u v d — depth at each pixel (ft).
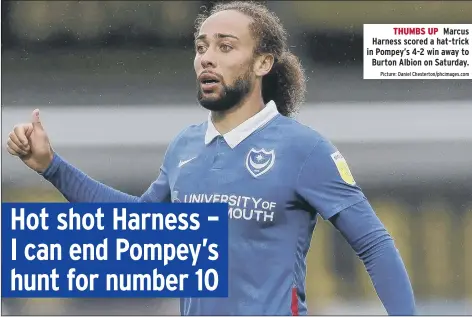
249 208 24.21
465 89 58.49
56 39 67.00
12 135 26.32
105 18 67.56
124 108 62.28
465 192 49.52
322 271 47.44
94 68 65.92
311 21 63.36
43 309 47.09
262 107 25.91
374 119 56.08
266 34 25.95
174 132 57.11
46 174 26.78
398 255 24.18
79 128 57.72
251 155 24.73
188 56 66.74
